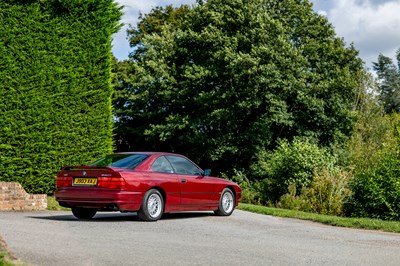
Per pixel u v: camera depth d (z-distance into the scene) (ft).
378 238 30.25
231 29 108.37
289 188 68.80
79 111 53.16
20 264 17.25
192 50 112.68
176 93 110.42
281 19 111.65
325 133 110.83
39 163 50.08
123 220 35.63
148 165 35.94
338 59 118.83
